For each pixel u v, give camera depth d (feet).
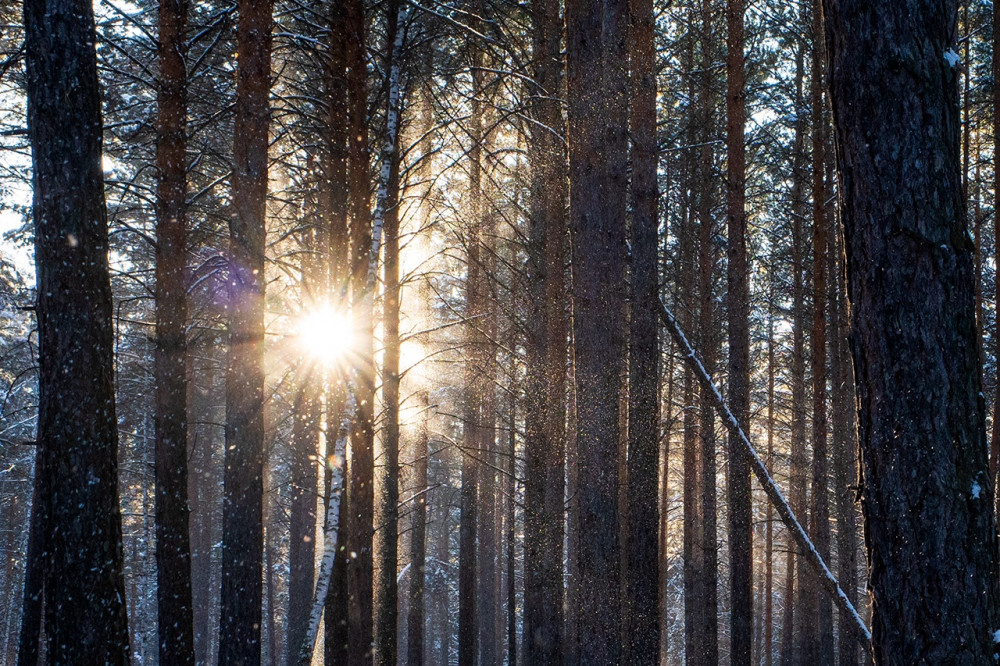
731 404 43.68
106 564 22.07
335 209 39.04
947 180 13.64
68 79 22.54
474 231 51.60
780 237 73.20
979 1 55.36
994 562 13.19
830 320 61.41
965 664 12.75
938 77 13.74
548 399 42.11
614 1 31.76
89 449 22.08
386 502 52.31
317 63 44.62
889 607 13.47
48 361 22.22
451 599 152.15
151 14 48.55
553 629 40.98
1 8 38.50
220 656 31.55
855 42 14.14
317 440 65.31
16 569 106.83
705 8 53.42
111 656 21.85
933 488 13.10
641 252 38.88
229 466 32.53
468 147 54.29
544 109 42.11
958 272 13.48
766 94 64.64
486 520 91.09
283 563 116.57
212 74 44.01
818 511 48.93
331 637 39.75
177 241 33.60
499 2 45.65
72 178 22.43
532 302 44.04
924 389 13.29
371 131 47.29
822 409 49.08
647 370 38.29
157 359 33.24
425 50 46.34
